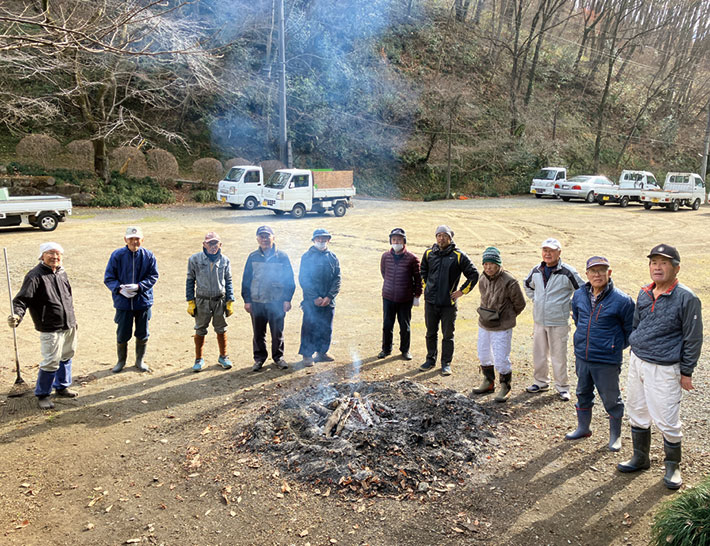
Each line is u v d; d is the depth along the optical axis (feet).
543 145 118.32
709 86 148.77
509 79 133.28
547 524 11.78
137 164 80.89
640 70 152.05
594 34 148.15
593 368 14.99
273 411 16.56
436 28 132.67
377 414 16.37
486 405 18.15
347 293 34.12
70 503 12.68
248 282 20.85
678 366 12.67
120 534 11.60
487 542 11.23
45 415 17.20
